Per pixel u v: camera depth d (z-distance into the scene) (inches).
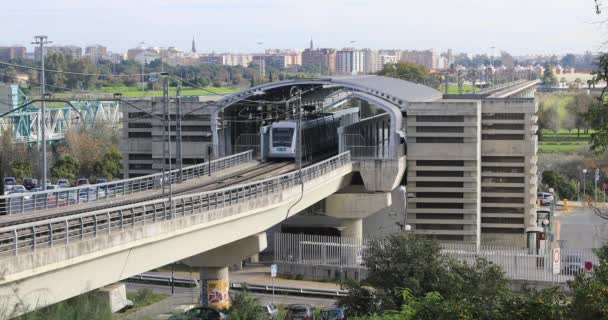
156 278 4940.9
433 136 6058.1
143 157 6801.2
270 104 6924.2
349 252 5108.3
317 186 5027.1
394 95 6136.8
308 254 5221.5
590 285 1950.1
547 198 7440.9
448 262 3567.9
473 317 2151.8
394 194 6181.1
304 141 6146.7
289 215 4736.7
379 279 3506.4
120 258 3058.6
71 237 2787.9
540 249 5260.8
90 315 2429.9
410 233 3794.3
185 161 6619.1
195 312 3550.7
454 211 6067.9
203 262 4274.1
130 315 3737.7
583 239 6274.6
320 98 7775.6
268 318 3609.7
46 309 2423.7
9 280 2421.3
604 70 1980.8
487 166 6215.6
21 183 7234.3
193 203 3577.8
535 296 2112.5
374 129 6756.9
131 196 4192.9
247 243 4266.7
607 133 2044.8
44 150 4370.1
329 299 4564.5
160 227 3233.3
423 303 2390.5
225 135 6515.8
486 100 6190.9
